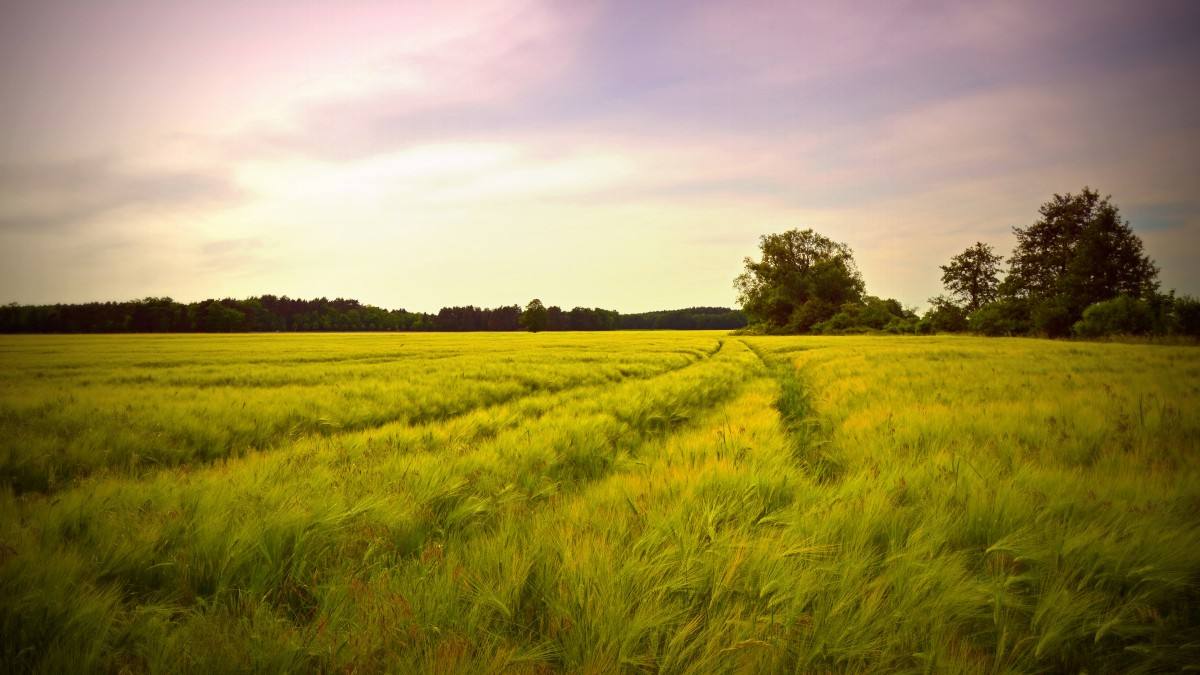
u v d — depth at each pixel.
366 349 40.34
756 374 19.17
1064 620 2.18
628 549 2.77
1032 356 19.67
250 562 2.87
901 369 15.42
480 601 2.36
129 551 2.85
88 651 2.11
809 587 2.34
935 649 2.05
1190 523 2.86
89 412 8.69
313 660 2.12
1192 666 2.01
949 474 3.90
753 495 3.76
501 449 5.79
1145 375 11.86
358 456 5.54
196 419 8.16
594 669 1.97
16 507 3.57
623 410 9.03
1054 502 3.26
